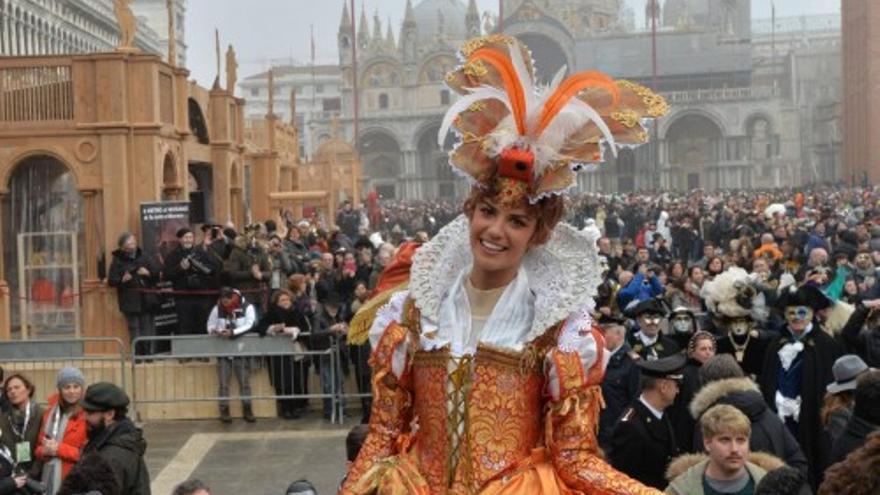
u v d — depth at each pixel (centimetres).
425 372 386
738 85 12369
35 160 1884
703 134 12188
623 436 827
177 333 1766
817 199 5912
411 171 12725
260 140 3738
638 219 5322
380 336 394
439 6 14862
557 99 369
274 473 1384
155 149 1850
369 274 1803
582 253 383
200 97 2342
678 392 904
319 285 1802
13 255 1873
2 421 970
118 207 1827
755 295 1100
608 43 12269
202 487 690
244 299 1647
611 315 1070
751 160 12050
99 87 1820
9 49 5119
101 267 1828
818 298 967
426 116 12638
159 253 1800
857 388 688
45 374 1648
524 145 371
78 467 684
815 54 13400
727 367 804
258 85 17238
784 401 973
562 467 372
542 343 375
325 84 17112
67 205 1883
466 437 374
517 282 383
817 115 13112
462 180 402
